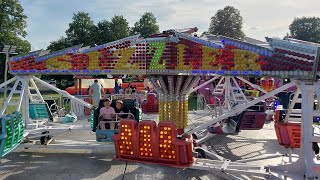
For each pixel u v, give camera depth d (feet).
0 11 135.64
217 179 20.86
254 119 29.71
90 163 24.41
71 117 38.01
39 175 21.72
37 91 34.68
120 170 22.76
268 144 29.86
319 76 16.83
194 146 25.26
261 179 17.69
